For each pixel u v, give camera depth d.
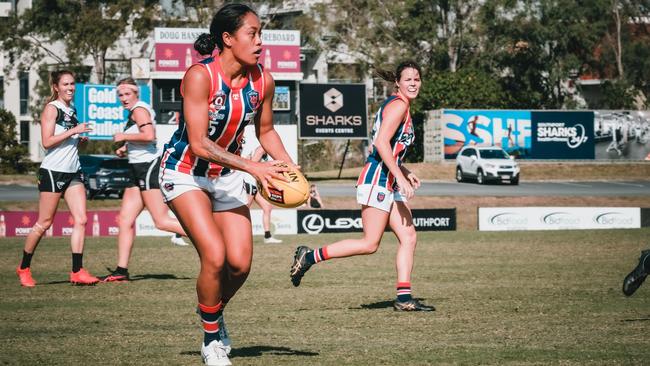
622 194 51.19
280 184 7.18
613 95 86.62
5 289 13.99
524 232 29.56
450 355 8.27
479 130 68.69
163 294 13.29
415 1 81.75
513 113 68.88
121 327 10.12
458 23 82.56
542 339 9.17
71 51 76.00
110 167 48.47
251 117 7.50
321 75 86.19
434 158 71.12
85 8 75.94
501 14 82.00
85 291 13.70
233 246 7.53
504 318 10.69
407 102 11.37
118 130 58.94
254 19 7.18
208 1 76.50
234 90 7.31
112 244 24.91
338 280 15.39
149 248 23.41
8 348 8.71
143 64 62.22
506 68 85.62
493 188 56.09
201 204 7.38
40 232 14.38
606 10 83.94
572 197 46.31
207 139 7.19
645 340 9.08
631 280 10.41
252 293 13.47
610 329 9.82
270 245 24.27
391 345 8.84
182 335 9.53
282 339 9.25
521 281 14.87
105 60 76.81
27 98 89.12
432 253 21.03
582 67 86.88
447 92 75.81
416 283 14.63
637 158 70.25
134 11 76.06
